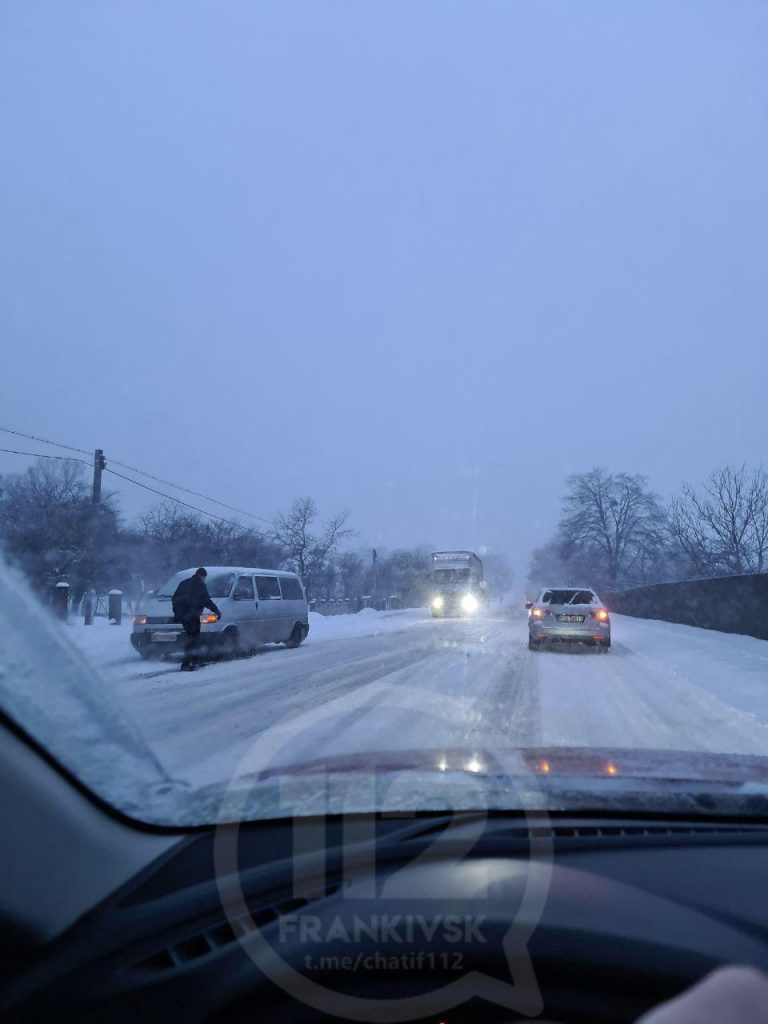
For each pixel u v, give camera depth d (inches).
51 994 76.5
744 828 117.9
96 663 106.3
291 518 1738.4
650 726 309.3
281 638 650.8
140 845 99.4
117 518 725.9
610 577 2139.5
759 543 1296.8
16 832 84.4
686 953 85.0
